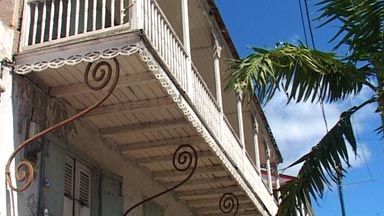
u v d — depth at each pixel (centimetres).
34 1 696
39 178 664
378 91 730
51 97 717
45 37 713
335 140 751
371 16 704
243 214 1309
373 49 723
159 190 1062
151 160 962
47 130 622
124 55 622
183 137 890
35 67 644
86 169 814
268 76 675
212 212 1273
